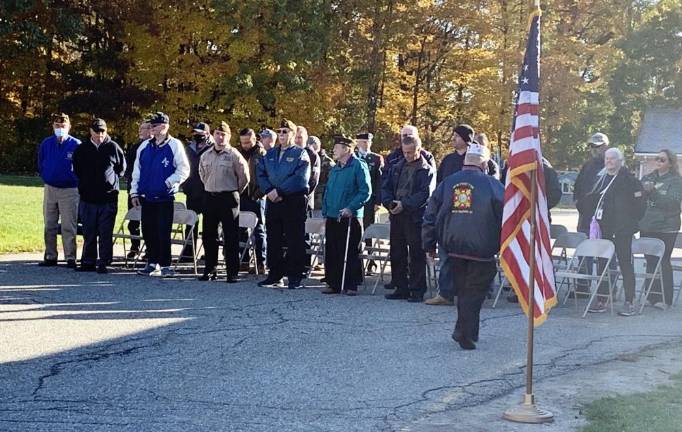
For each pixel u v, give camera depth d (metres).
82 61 41.06
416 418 6.54
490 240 8.83
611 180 11.95
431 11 41.03
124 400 6.81
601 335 10.09
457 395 7.24
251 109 36.75
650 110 47.88
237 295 12.10
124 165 14.11
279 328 9.87
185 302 11.38
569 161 50.06
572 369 8.30
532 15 7.11
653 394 7.16
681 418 6.37
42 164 14.23
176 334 9.34
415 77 43.72
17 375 7.47
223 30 36.12
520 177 7.21
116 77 40.09
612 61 46.41
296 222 12.97
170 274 13.84
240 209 14.63
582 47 42.06
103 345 8.73
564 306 12.44
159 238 13.77
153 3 37.16
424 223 9.22
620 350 9.24
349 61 40.81
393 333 9.80
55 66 41.16
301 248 13.05
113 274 13.77
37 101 42.97
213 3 35.69
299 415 6.54
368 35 41.38
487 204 8.78
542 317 7.34
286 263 13.62
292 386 7.39
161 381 7.43
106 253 13.85
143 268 14.32
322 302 11.78
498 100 40.59
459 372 8.05
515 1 41.72
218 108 37.28
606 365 8.46
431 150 44.47
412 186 12.02
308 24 37.91
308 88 37.34
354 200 12.47
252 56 37.19
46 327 9.48
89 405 6.63
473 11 41.12
